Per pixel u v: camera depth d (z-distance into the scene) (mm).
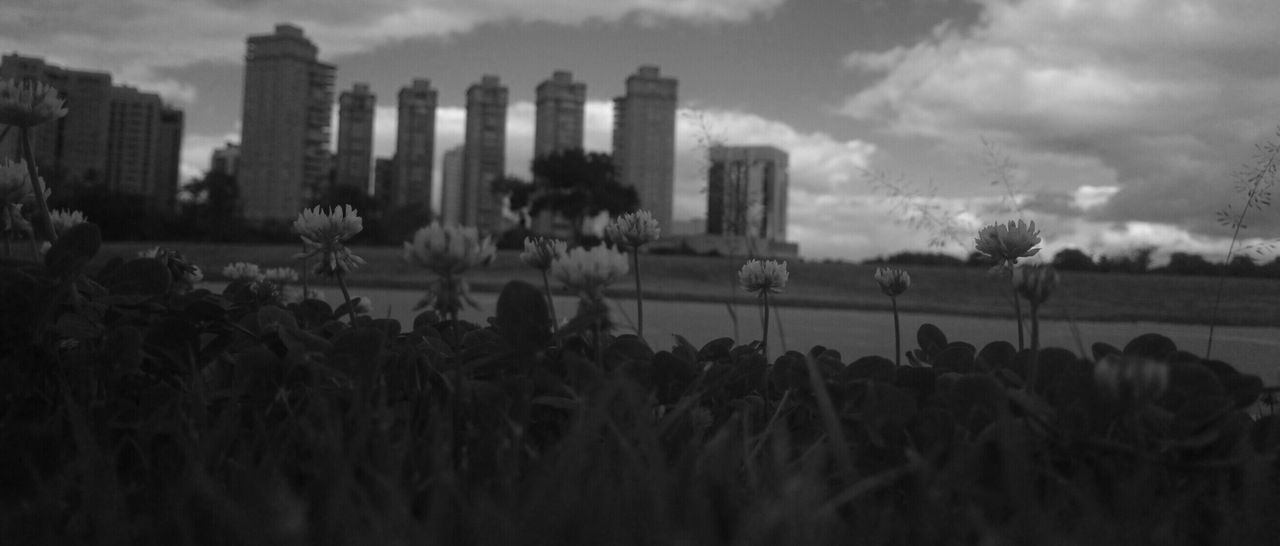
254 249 22781
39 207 2137
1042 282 1562
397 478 1228
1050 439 1488
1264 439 1622
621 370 1706
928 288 18516
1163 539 1111
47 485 1309
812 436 1766
